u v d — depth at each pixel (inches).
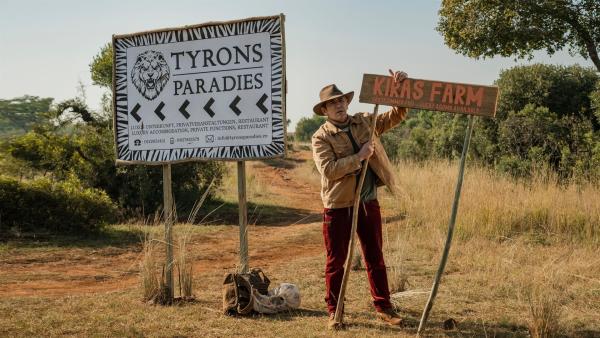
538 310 228.8
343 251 236.2
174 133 278.8
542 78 923.4
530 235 429.1
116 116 288.0
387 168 234.5
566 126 786.2
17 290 321.4
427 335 224.4
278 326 237.1
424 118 1323.8
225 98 270.2
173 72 278.2
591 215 437.7
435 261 365.4
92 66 763.4
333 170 222.2
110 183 652.7
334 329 229.6
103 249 455.2
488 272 326.0
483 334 226.7
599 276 315.0
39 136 675.4
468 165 672.4
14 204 499.8
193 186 713.6
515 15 676.7
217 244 485.7
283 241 497.0
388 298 242.1
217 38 270.5
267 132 264.8
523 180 549.6
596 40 696.4
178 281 315.0
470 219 446.6
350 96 235.0
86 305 274.1
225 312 256.1
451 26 719.1
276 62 262.8
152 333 229.6
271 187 1051.9
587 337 224.5
